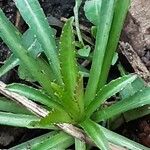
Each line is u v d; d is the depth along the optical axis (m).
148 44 0.35
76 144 0.30
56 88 0.26
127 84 0.31
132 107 0.29
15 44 0.30
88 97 0.30
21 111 0.32
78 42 0.35
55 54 0.30
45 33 0.31
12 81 0.36
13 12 0.38
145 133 0.33
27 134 0.34
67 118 0.29
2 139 0.34
